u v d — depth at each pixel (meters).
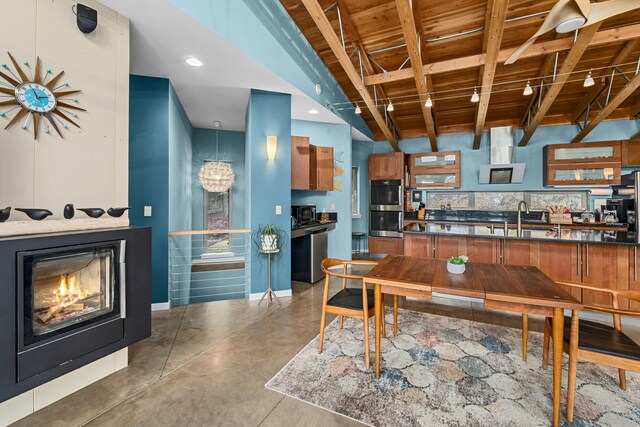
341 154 5.43
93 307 1.87
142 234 2.09
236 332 2.69
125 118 2.17
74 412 1.63
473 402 1.72
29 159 1.69
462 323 2.91
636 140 4.97
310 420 1.58
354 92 5.20
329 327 2.81
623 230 4.14
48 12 1.75
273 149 3.64
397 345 2.43
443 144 6.72
